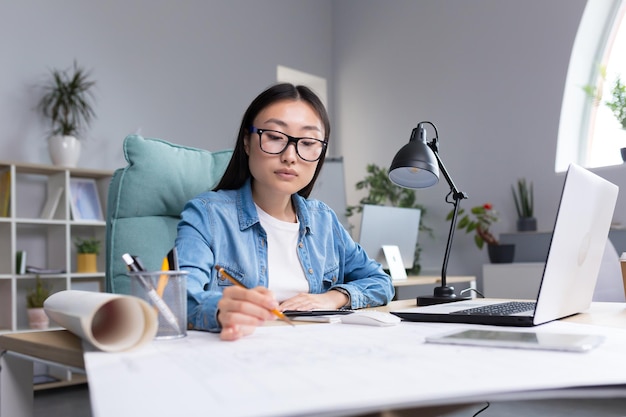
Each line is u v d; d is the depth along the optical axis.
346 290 1.37
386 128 5.16
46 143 3.75
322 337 0.86
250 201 1.43
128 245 1.50
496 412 2.61
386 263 3.24
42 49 3.79
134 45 4.26
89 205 3.71
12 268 3.25
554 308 1.01
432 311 1.09
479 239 4.13
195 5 4.66
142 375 0.60
